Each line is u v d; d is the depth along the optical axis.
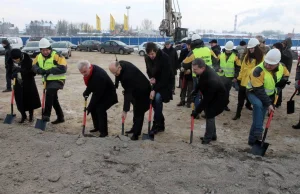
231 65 6.86
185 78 7.55
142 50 26.38
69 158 4.14
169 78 5.27
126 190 3.48
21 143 4.61
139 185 3.59
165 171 3.88
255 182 3.72
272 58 4.51
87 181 3.59
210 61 6.66
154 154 4.30
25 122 6.28
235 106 8.01
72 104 8.02
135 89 4.94
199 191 3.53
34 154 4.28
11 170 3.88
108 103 5.27
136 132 5.21
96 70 4.98
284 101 8.63
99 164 3.99
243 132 6.03
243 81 6.34
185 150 4.51
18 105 6.09
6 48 8.95
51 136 4.91
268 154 4.87
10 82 9.34
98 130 5.77
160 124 5.89
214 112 4.86
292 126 6.34
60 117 6.32
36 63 5.76
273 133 6.00
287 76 5.12
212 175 3.82
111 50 28.25
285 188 3.64
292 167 4.18
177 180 3.69
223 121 6.71
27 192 3.44
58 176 3.68
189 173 3.83
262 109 4.84
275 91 4.94
